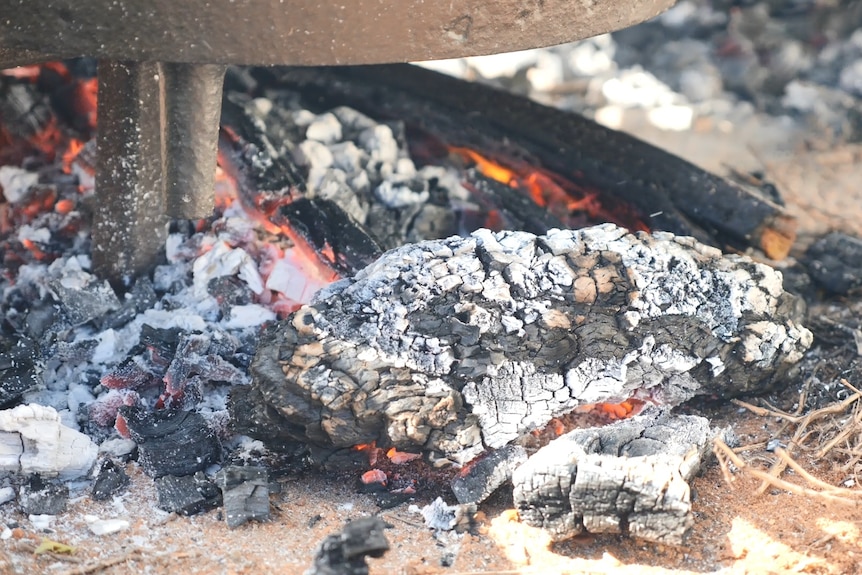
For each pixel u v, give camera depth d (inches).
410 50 35.8
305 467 37.4
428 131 45.6
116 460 37.6
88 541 35.5
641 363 37.8
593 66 58.2
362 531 33.6
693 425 37.0
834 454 37.6
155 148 39.8
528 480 35.4
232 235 42.1
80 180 44.4
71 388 39.2
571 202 44.8
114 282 41.1
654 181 44.1
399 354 36.7
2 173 44.1
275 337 37.0
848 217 47.8
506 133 45.4
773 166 50.9
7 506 36.2
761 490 36.5
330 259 41.1
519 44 36.3
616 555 35.4
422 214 43.1
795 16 58.6
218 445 37.7
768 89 56.3
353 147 44.0
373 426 36.3
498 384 36.9
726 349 38.4
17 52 36.0
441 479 37.4
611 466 35.2
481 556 35.4
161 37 35.1
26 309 41.4
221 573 34.8
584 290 37.5
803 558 35.1
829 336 41.3
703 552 35.4
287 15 35.0
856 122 53.4
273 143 43.4
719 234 43.8
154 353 39.2
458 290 37.3
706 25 58.8
